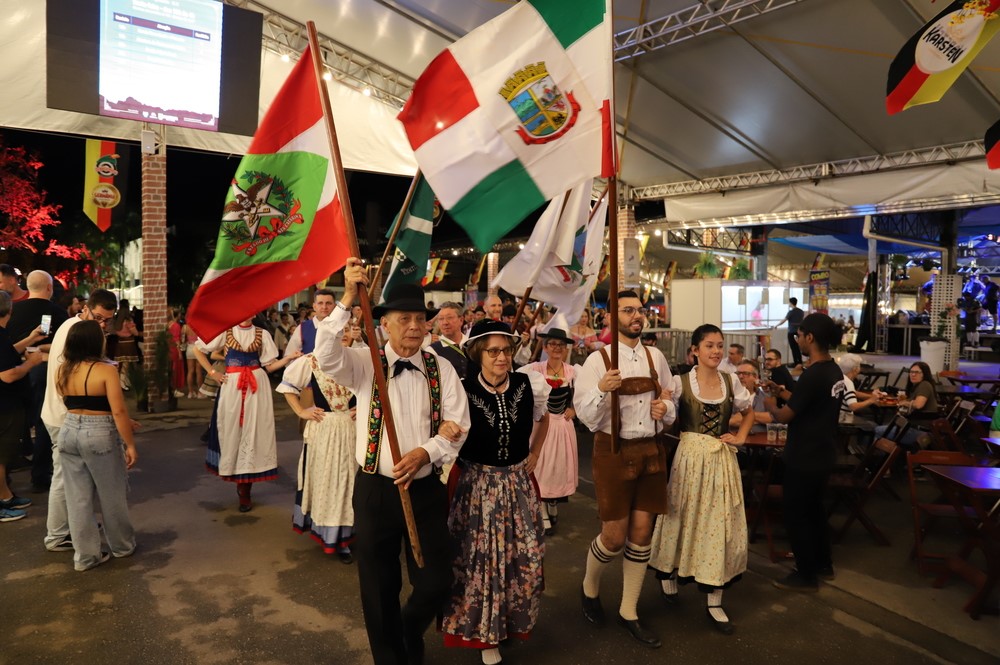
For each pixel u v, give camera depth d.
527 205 2.88
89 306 4.83
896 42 7.29
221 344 5.09
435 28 9.41
